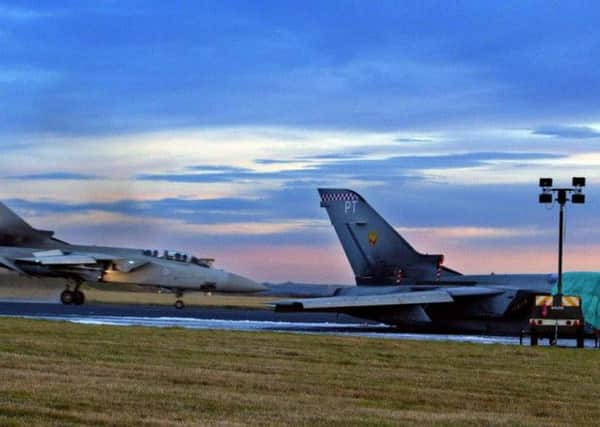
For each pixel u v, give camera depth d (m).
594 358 56.81
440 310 99.62
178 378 38.75
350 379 41.19
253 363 46.19
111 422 28.33
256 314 134.25
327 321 118.50
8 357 44.34
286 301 96.25
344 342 61.94
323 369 44.69
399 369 46.19
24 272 146.75
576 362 53.50
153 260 148.38
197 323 95.56
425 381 41.47
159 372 40.53
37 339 55.31
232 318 115.19
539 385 41.66
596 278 93.00
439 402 35.75
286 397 35.12
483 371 46.59
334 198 108.50
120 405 31.44
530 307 94.62
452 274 103.25
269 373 42.28
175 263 148.62
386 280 105.81
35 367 40.78
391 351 56.25
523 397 37.88
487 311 96.69
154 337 60.31
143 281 147.38
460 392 38.50
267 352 52.25
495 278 101.06
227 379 39.19
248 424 29.02
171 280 148.00
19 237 150.50
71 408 30.47
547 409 34.97
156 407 31.36
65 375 38.38
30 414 28.92
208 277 148.38
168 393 34.34
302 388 37.66
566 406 35.81
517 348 62.72
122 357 46.66
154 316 111.69
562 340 84.94
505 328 97.50
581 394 39.28
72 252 149.50
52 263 144.88
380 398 36.16
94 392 33.75
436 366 48.22
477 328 99.31
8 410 29.27
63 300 150.88
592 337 88.62
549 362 52.78
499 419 32.12
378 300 95.44
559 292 77.38
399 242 105.56
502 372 46.47
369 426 29.53
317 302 95.62
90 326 69.81
